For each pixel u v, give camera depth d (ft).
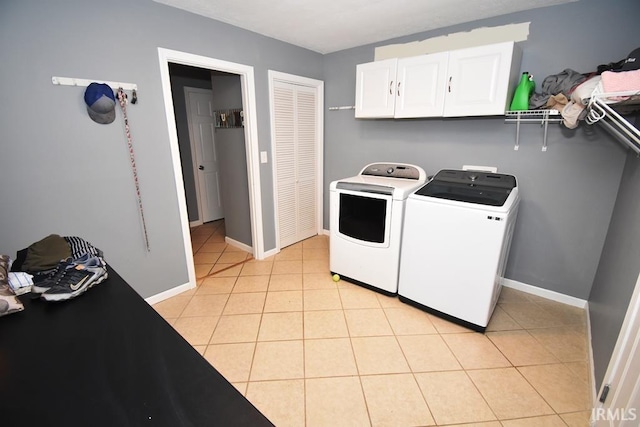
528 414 4.79
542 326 6.88
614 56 6.25
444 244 6.63
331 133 11.64
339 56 10.67
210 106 14.30
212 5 6.89
